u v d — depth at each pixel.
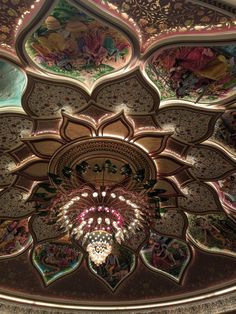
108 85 8.92
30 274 14.59
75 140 10.11
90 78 8.96
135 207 10.93
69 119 9.61
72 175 10.70
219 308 14.55
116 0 7.35
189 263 14.00
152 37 8.01
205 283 14.52
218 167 10.66
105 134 10.10
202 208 11.80
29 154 10.53
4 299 14.95
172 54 8.28
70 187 10.95
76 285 15.20
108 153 10.30
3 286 14.73
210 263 13.95
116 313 15.55
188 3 7.28
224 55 8.18
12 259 13.98
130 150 10.27
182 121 9.72
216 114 9.40
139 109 9.45
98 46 8.23
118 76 8.72
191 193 11.49
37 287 15.00
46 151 10.39
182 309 15.09
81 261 14.32
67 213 11.05
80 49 8.30
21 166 10.66
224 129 9.95
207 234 12.97
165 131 9.92
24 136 10.05
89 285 15.17
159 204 11.73
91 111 9.58
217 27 7.65
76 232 11.24
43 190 11.32
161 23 7.72
